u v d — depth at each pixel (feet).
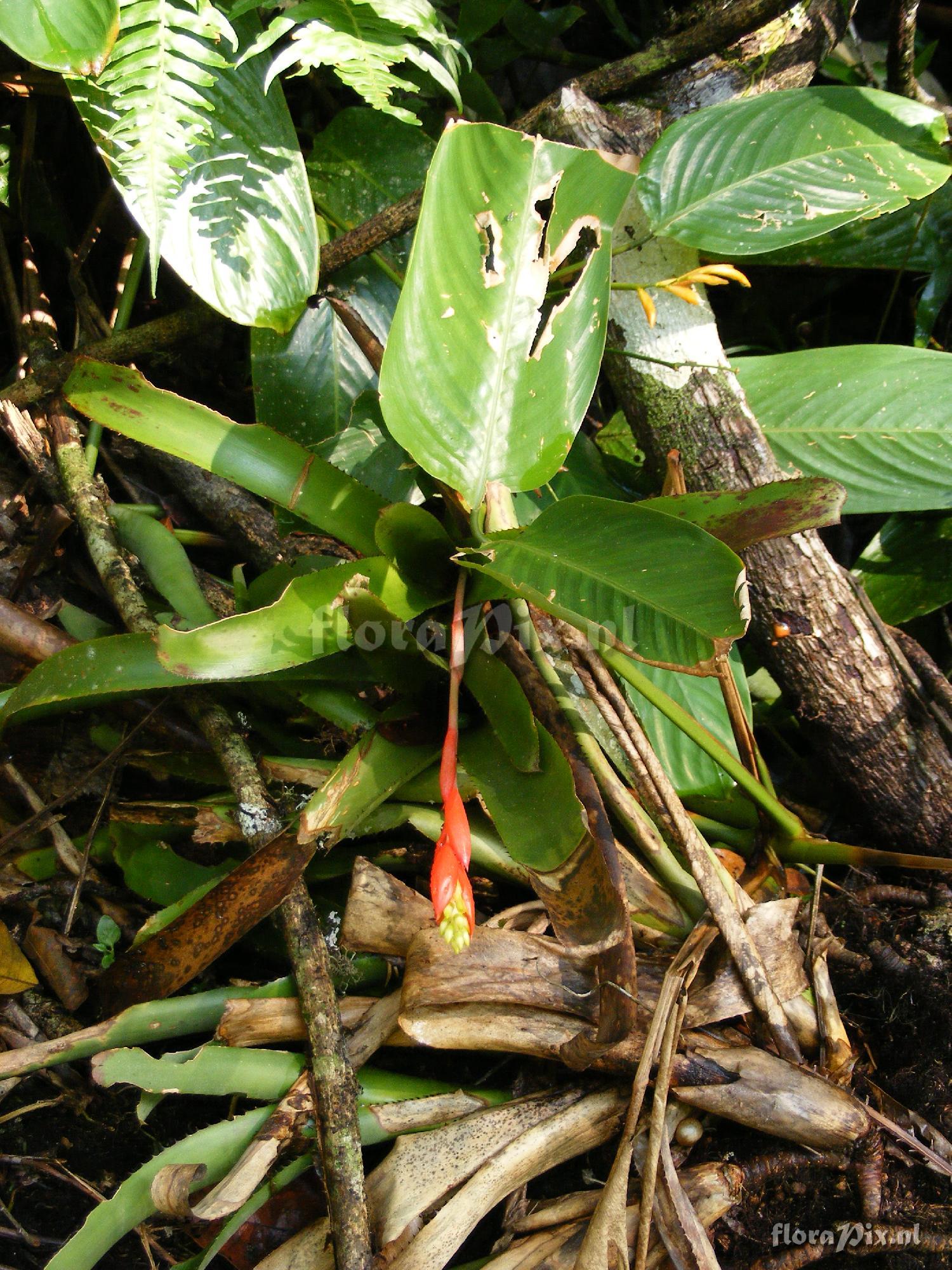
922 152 3.21
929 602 3.84
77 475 3.44
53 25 2.56
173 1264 2.64
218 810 2.97
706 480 3.55
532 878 2.52
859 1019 3.10
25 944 3.03
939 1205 2.79
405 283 2.40
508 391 2.62
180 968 2.67
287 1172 2.60
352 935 2.77
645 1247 2.46
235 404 4.32
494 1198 2.57
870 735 3.50
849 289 4.71
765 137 3.23
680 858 3.09
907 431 3.62
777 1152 2.77
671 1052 2.63
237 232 3.12
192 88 3.03
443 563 2.79
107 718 3.23
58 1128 2.84
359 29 2.96
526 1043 2.71
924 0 4.72
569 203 2.60
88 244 3.84
